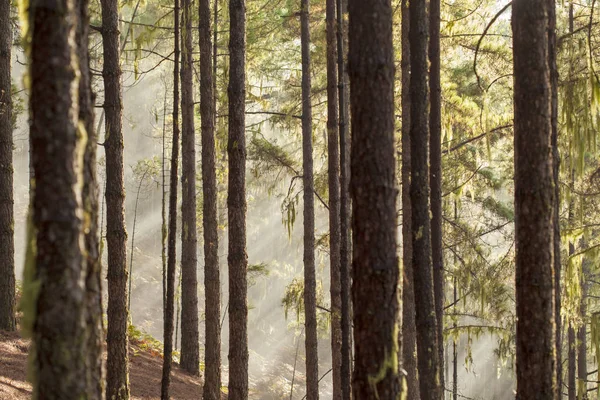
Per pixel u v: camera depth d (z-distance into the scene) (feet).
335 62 43.37
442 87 54.44
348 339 34.68
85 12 12.94
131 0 49.98
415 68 28.02
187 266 59.26
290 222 56.65
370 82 16.76
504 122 55.67
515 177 20.71
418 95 27.94
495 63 56.90
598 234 58.85
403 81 44.11
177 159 31.76
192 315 59.26
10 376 35.83
